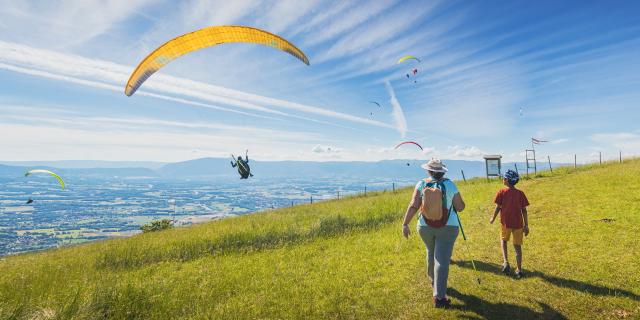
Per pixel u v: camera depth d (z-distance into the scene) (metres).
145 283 7.36
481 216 12.01
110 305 5.73
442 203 5.20
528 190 16.17
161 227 26.59
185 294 6.70
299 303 5.87
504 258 6.44
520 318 4.75
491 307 5.11
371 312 5.27
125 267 9.96
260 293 6.55
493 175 24.81
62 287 7.64
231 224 17.50
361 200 23.81
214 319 5.39
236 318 5.40
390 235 10.76
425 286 6.07
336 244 10.45
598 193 12.88
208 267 8.98
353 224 13.19
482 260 7.30
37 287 7.79
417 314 5.05
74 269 9.99
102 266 10.30
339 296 6.00
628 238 7.66
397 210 15.61
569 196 13.09
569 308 4.93
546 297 5.32
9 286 8.09
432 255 5.70
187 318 5.54
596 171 19.77
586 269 6.23
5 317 5.07
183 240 12.92
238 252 10.77
